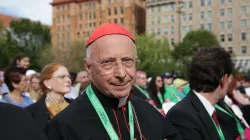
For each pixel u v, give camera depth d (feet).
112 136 5.28
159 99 21.95
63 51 145.48
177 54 155.84
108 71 5.06
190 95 7.20
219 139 6.63
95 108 5.50
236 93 16.55
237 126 7.47
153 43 140.87
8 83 13.41
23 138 4.01
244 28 177.47
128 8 231.30
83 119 5.32
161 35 203.82
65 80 11.23
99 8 249.96
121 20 235.40
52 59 146.82
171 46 199.41
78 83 23.38
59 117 5.36
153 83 22.24
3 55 173.68
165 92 22.88
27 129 4.12
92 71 5.36
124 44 5.11
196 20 191.42
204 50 7.47
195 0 191.62
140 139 5.53
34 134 4.15
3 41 179.93
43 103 10.65
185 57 153.89
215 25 185.88
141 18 244.83
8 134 3.94
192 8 192.75
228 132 7.23
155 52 135.74
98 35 5.17
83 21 257.96
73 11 260.01
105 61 5.04
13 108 4.24
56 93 11.18
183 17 195.93
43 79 11.23
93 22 252.83
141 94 20.52
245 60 176.45
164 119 6.28
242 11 178.19
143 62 131.34
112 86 5.14
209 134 6.55
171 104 15.12
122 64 5.08
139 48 135.13
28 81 15.61
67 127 5.17
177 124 6.66
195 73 7.13
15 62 18.84
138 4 240.94
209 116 6.75
